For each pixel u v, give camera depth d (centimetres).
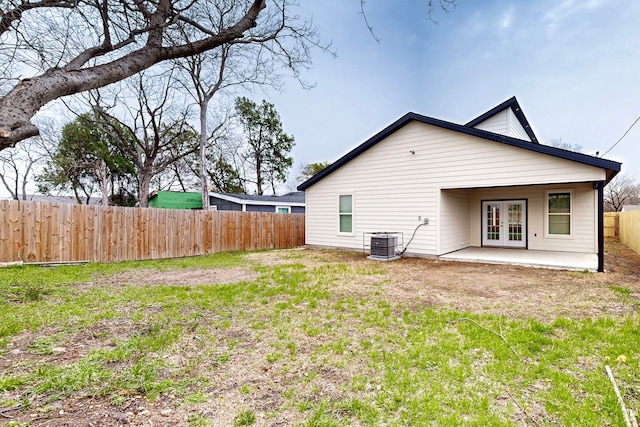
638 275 671
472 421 208
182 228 1037
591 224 961
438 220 923
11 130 165
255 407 224
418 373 270
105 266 796
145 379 252
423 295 523
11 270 679
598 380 256
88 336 337
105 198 1934
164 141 1977
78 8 302
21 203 754
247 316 416
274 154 2820
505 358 295
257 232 1248
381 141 1044
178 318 400
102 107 1555
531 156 770
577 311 434
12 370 259
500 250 1040
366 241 1088
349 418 212
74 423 199
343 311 441
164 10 288
